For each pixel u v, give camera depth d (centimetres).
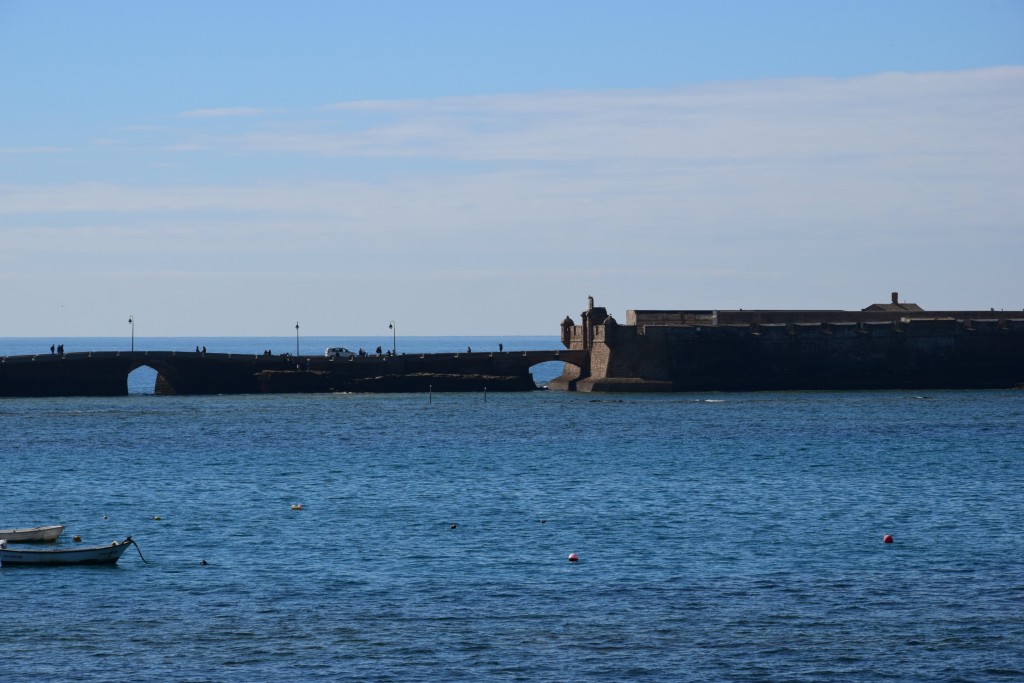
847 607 7550
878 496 11350
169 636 7050
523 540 9406
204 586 8062
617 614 7438
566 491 11775
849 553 8894
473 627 7206
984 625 7200
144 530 9900
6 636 7038
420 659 6706
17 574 8325
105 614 7444
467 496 11500
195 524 10131
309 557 8856
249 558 8831
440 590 7962
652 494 11538
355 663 6656
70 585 8062
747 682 6406
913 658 6706
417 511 10669
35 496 11638
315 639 7006
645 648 6856
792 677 6469
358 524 10069
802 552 8931
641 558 8781
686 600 7712
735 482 12300
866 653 6775
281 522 10181
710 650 6831
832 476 12731
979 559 8694
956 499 11156
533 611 7500
